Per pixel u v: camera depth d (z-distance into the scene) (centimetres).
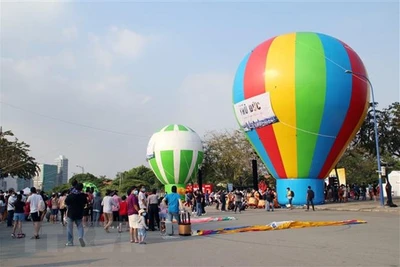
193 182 5409
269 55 3022
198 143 4603
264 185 3847
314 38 3038
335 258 924
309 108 2869
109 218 1708
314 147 2966
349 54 3005
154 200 1709
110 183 8644
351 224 1716
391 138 3753
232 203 3234
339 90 2873
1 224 2258
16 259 1019
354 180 6375
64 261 978
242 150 6206
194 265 883
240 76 3216
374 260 897
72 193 1272
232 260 928
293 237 1327
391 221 1836
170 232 1513
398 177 5334
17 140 5503
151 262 936
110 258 1008
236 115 3328
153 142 4628
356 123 3019
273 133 3012
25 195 2241
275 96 2925
